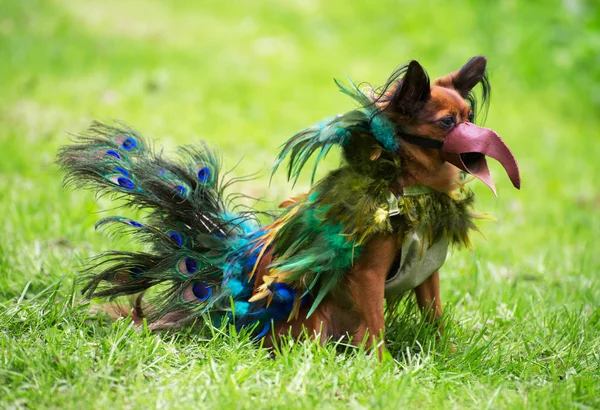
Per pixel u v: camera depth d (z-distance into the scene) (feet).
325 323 21.63
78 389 18.49
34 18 67.82
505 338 23.68
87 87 54.24
